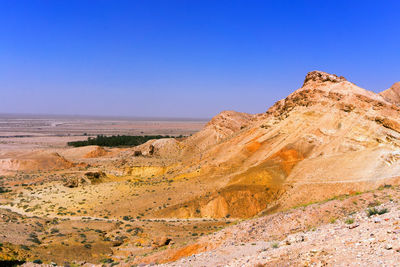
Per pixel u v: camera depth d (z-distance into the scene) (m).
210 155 76.44
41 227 44.03
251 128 78.75
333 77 74.69
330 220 23.16
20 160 100.94
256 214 48.97
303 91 74.00
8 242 32.88
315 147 59.72
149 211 53.00
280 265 12.29
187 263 19.58
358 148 55.25
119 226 46.22
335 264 10.50
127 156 109.38
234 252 19.81
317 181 51.06
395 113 59.31
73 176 81.56
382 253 10.06
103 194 62.41
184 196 56.56
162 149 107.00
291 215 25.34
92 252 34.22
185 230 42.62
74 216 52.12
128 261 27.95
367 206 23.86
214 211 50.91
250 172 57.84
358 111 61.81
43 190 67.81
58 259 30.89
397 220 13.08
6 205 58.78
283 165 57.25
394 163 48.97
